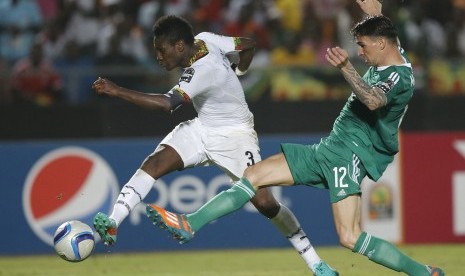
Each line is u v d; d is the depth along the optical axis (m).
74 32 49.91
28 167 38.75
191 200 38.66
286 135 40.88
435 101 41.44
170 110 23.91
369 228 39.47
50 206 38.62
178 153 26.19
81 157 38.84
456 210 40.00
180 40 25.08
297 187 39.41
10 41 50.03
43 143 38.81
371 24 23.55
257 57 48.66
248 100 40.97
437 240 39.94
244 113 26.53
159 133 40.59
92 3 50.75
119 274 32.09
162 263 35.22
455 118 41.47
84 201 38.81
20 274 32.41
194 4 51.62
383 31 23.48
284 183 24.31
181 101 24.20
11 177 38.62
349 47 49.00
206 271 32.56
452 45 51.00
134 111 40.53
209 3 51.72
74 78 42.50
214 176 38.78
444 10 53.16
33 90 42.94
